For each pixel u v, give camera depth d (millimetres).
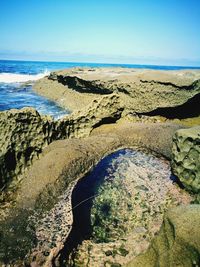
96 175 5301
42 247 3527
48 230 3801
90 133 6957
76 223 4137
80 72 14250
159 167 5719
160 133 6633
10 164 4938
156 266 2559
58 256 3486
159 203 4645
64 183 4758
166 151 6070
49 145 5703
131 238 3963
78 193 4738
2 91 16641
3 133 5145
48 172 4793
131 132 6781
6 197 4492
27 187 4570
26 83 20125
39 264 3346
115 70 14609
